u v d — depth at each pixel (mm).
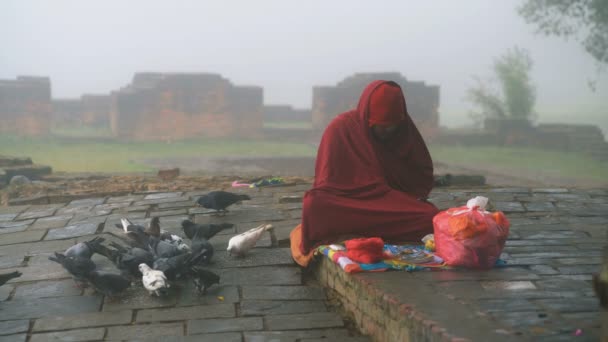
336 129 7043
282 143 31672
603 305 3945
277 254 7363
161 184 12398
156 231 7148
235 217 8945
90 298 6117
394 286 5383
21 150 26609
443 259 6066
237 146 29906
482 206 6070
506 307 4824
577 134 29734
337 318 5805
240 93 32844
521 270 5945
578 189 10938
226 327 5516
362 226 6711
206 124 32469
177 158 24750
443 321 4500
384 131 6914
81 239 8102
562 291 5238
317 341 5324
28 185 12555
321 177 6949
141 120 31266
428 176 7297
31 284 6504
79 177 15508
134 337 5316
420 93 31828
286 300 6172
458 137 31156
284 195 10359
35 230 8555
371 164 6961
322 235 6715
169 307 5922
